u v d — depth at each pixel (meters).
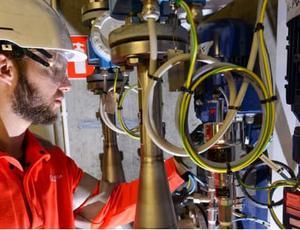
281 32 0.69
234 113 0.43
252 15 0.86
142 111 0.44
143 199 0.44
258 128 0.77
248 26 0.79
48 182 0.78
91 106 1.42
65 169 0.87
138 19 0.48
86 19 0.98
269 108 0.41
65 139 1.39
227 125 0.43
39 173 0.76
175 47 0.43
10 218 0.64
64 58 0.73
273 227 0.74
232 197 0.54
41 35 0.60
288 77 0.54
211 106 0.73
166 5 0.43
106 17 0.87
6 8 0.57
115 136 1.19
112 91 1.06
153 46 0.39
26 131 0.82
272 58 0.81
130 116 1.38
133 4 0.47
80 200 0.91
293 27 0.52
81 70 1.38
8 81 0.64
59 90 0.76
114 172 1.18
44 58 0.65
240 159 0.43
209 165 0.42
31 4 0.61
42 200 0.73
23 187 0.69
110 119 1.07
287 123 0.69
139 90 0.47
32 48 0.61
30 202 0.69
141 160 0.46
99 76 1.08
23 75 0.65
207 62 0.42
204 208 0.86
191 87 0.39
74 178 0.90
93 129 1.43
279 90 0.70
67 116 1.39
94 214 0.90
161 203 0.44
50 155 0.83
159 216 0.43
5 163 0.68
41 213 0.71
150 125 0.41
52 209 0.76
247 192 0.73
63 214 0.80
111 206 0.87
